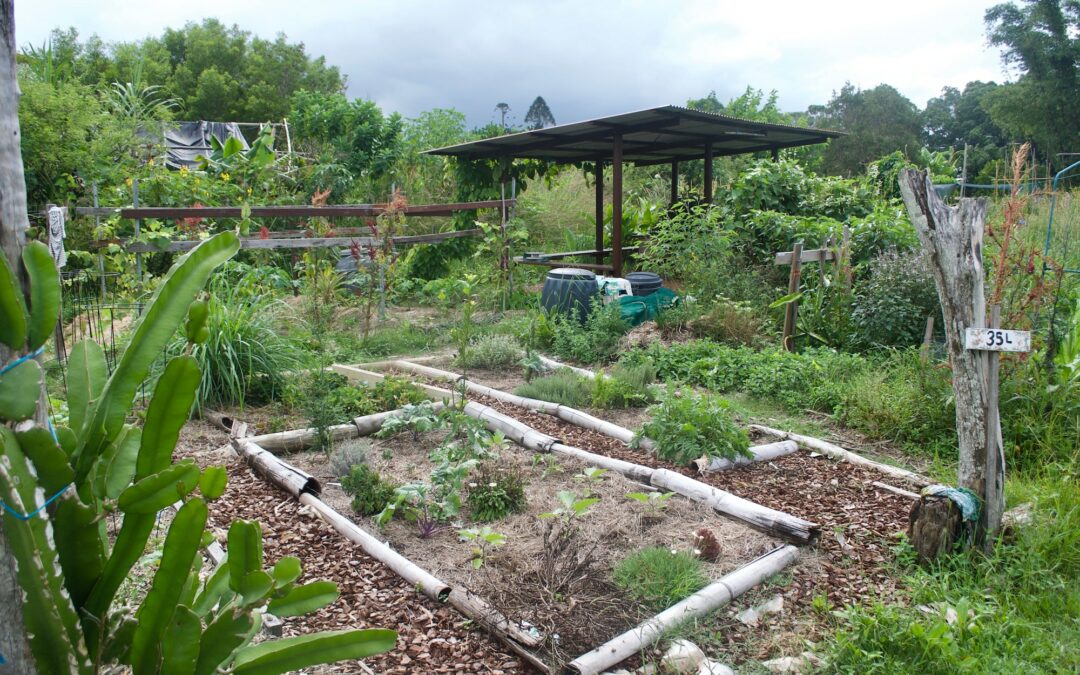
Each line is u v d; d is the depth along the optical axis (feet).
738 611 11.46
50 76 41.75
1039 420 17.78
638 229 51.52
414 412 17.85
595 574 12.26
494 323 33.17
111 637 6.37
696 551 13.00
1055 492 14.28
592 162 51.42
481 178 45.70
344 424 19.57
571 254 44.57
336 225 49.34
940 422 19.19
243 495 15.58
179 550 6.06
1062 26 91.35
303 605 6.81
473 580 12.07
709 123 35.14
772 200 38.70
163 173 39.83
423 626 10.94
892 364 23.85
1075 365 18.15
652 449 18.13
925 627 10.46
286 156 53.83
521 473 15.90
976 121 145.07
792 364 23.47
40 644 5.41
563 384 23.00
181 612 5.94
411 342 30.55
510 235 40.40
